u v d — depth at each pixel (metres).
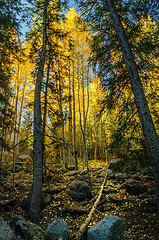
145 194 6.75
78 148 25.48
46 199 6.95
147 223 4.89
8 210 5.88
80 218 5.77
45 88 7.93
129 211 5.83
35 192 5.26
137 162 4.46
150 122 4.04
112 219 3.74
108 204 6.60
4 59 6.86
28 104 7.91
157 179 3.66
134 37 5.25
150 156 3.88
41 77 6.76
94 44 6.01
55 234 3.95
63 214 6.09
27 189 8.17
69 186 8.23
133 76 4.50
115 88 5.28
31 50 7.88
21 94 13.95
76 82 13.35
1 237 2.47
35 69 8.39
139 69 5.29
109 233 3.35
